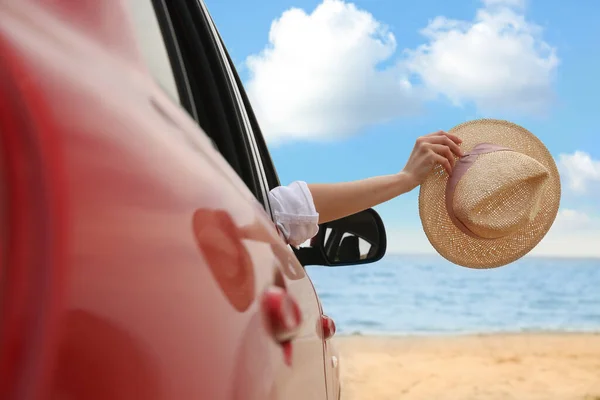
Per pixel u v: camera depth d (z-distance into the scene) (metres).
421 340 24.61
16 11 0.63
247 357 0.75
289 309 0.99
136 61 0.82
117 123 0.66
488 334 26.64
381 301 39.41
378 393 13.33
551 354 18.83
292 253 1.50
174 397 0.59
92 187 0.58
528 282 43.56
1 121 0.54
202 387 0.64
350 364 16.88
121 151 0.65
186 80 1.18
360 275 40.81
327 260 2.38
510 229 3.11
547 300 41.00
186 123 0.89
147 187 0.66
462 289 40.94
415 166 2.56
